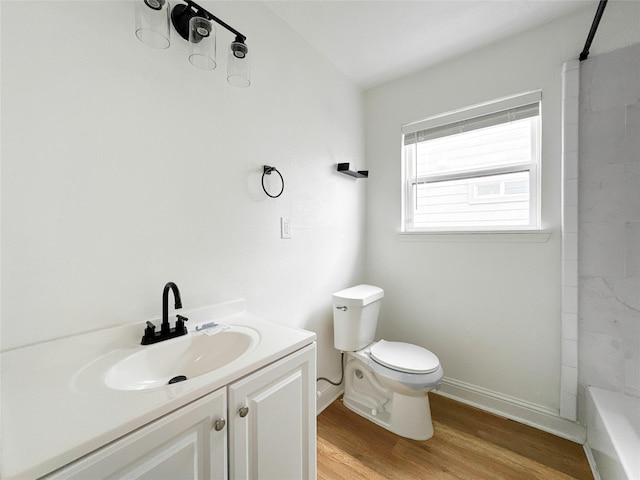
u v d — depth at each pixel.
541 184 1.56
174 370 0.93
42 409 0.57
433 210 2.01
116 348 0.89
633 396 1.32
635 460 0.96
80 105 0.83
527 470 1.29
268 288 1.45
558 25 1.50
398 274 2.12
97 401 0.60
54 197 0.79
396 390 1.52
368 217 2.28
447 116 1.88
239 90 1.29
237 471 0.74
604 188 1.37
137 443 0.55
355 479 1.25
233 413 0.73
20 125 0.73
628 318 1.33
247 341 0.98
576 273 1.42
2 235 0.71
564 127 1.44
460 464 1.32
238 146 1.29
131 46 0.94
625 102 1.33
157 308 1.01
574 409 1.44
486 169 1.79
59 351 0.78
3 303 0.71
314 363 1.01
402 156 2.10
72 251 0.82
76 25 0.82
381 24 1.54
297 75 1.60
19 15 0.72
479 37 1.64
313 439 1.00
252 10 1.34
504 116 1.68
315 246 1.77
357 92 2.17
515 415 1.64
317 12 1.45
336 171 1.95
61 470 0.46
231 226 1.27
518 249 1.64
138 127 0.96
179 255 1.08
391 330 2.16
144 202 0.98
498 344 1.71
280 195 1.51
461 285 1.84
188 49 1.10
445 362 1.91
